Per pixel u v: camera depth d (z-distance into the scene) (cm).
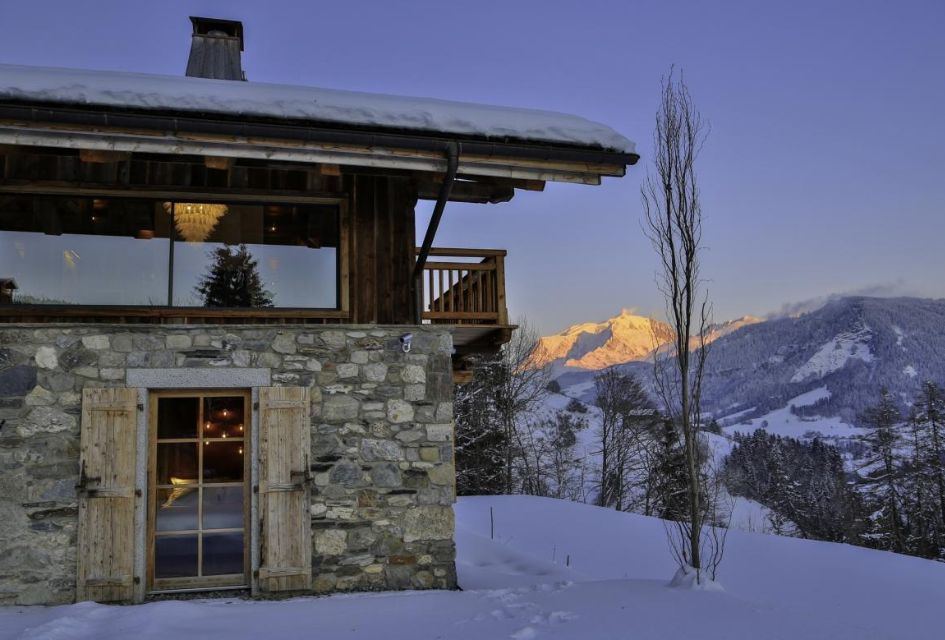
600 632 420
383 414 620
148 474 585
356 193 673
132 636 440
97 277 614
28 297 599
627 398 2788
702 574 548
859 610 805
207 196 638
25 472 557
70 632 453
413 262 675
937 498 2781
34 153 597
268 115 552
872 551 1159
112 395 571
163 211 635
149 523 580
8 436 559
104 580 550
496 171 636
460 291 759
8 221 607
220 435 604
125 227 627
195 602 552
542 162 635
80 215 620
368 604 541
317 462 602
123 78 570
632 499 2828
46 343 574
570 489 2925
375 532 604
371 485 608
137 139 546
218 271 638
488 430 2538
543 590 589
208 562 588
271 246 654
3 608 534
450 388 636
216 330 602
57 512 558
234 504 599
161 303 621
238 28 932
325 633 455
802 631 409
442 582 609
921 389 2969
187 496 592
